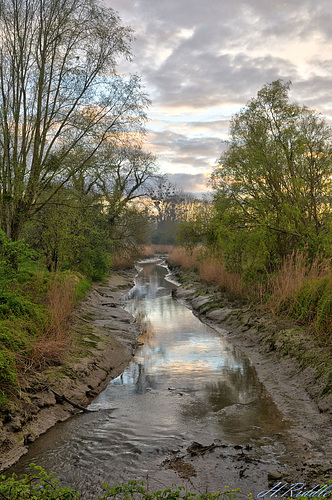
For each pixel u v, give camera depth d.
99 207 18.47
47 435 6.25
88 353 9.55
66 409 7.14
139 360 10.55
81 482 4.94
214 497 4.10
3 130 10.16
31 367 7.56
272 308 12.01
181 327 14.34
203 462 5.37
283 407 7.14
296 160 14.18
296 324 10.55
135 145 20.56
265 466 5.18
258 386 8.35
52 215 13.34
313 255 13.37
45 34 11.09
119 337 12.27
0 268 8.95
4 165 10.32
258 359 10.01
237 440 5.99
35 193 11.18
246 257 16.02
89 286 19.09
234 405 7.41
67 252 15.77
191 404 7.53
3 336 7.44
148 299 21.08
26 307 9.13
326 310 9.06
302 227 14.07
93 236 21.20
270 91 14.65
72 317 11.88
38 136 11.03
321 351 8.38
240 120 15.54
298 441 5.83
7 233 10.49
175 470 5.20
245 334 12.02
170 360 10.48
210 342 12.18
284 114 14.43
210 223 17.09
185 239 18.84
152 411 7.24
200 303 17.34
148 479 5.00
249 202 15.24
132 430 6.44
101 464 5.38
